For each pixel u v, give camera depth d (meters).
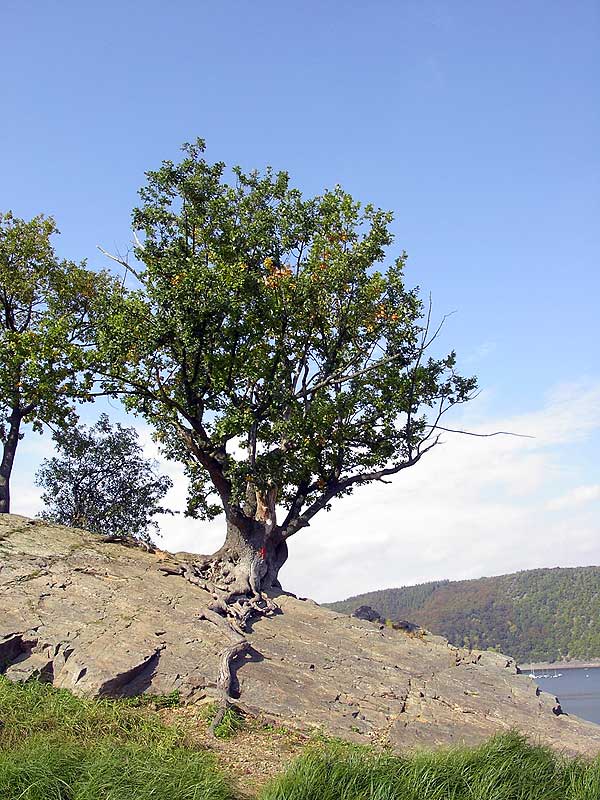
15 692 12.95
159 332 19.31
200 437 20.17
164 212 21.55
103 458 30.06
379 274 21.36
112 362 19.91
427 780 9.93
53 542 19.09
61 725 11.61
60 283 25.61
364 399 22.44
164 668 14.58
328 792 9.51
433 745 13.41
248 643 15.78
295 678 15.21
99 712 12.48
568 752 14.29
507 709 16.11
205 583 18.58
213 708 13.70
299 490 22.28
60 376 20.39
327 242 21.52
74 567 17.66
